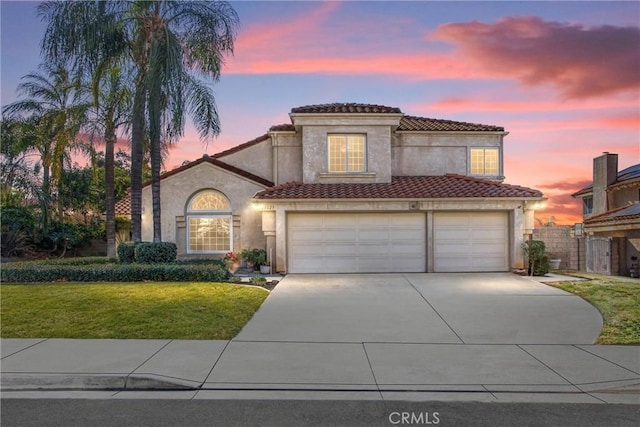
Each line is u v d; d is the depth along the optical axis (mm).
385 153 18844
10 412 5348
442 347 7938
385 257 17094
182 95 15328
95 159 21234
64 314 9766
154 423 5027
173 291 12008
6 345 7875
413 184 18406
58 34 15195
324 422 5066
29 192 22969
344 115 18703
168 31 15422
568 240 20125
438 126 21266
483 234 17141
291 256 16984
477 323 9625
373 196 16547
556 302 11633
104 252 27391
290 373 6621
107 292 11820
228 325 9234
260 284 14211
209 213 18969
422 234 17156
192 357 7285
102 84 17766
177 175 18969
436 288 13648
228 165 19141
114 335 8508
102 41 15320
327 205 16656
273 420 5117
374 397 5828
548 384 6219
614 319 9688
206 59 16125
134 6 15500
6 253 23734
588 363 7043
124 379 6227
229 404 5586
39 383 6230
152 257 15570
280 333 8852
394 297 12359
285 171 19953
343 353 7590
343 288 13703
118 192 32281
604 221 18656
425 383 6258
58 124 19984
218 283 13539
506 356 7426
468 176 20375
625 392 6016
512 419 5160
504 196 16594
